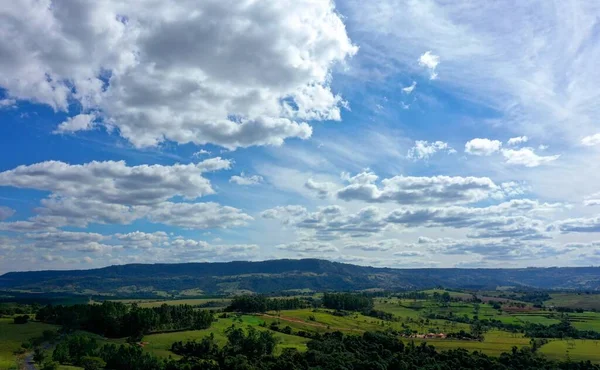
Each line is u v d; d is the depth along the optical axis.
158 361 192.88
